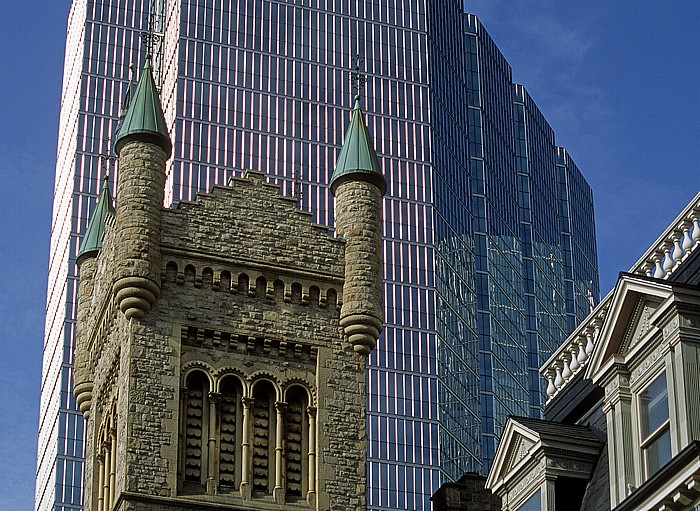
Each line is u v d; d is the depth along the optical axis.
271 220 71.06
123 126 70.69
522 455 45.50
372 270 71.44
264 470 66.62
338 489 67.00
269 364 68.56
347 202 72.88
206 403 66.94
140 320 67.31
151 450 64.88
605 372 41.47
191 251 69.00
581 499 43.62
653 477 38.00
